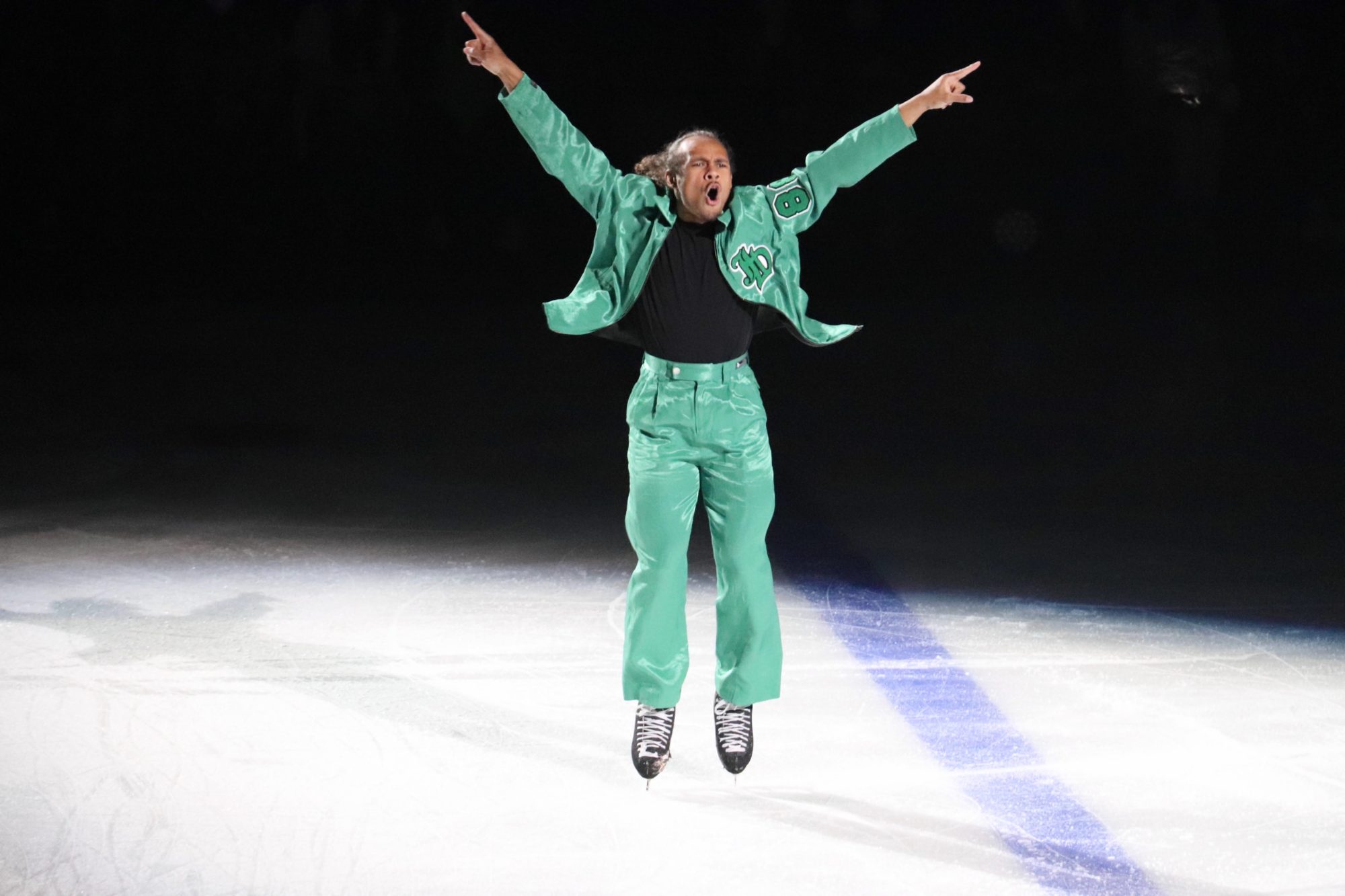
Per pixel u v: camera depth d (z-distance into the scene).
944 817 12.83
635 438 13.52
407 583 20.08
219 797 13.05
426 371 40.75
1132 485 26.23
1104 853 12.13
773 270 13.20
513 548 22.08
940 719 15.14
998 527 23.38
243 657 16.94
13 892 11.23
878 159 13.38
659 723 13.66
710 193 12.69
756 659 13.77
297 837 12.28
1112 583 20.14
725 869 11.84
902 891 11.48
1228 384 36.44
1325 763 13.89
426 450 29.73
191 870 11.66
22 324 49.34
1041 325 48.97
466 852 12.06
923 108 13.23
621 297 13.04
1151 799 13.15
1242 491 25.56
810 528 23.50
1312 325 46.66
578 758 14.11
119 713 15.09
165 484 26.33
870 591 19.92
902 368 40.75
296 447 29.89
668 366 13.13
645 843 12.29
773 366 41.47
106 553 21.58
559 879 11.62
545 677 16.38
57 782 13.34
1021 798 13.20
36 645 17.30
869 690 16.05
